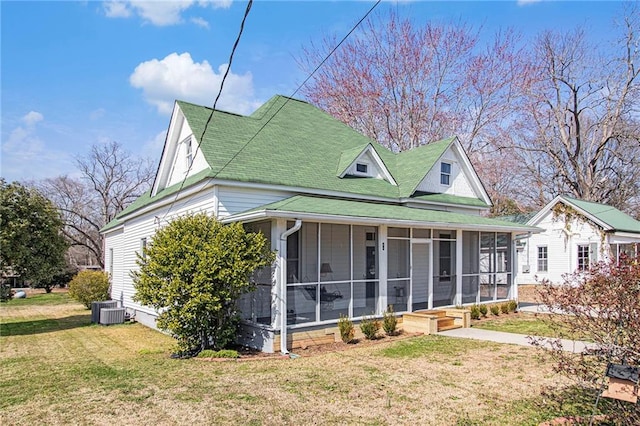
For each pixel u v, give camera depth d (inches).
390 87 1223.5
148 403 257.1
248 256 388.5
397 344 422.6
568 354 354.9
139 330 572.1
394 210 538.3
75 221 1669.5
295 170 534.9
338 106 1237.1
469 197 745.0
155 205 601.0
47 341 498.9
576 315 200.7
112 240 888.3
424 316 479.2
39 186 1632.6
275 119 645.3
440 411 236.7
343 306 469.1
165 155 614.2
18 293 1094.4
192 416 234.7
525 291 934.4
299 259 486.3
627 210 1309.1
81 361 385.1
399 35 1205.1
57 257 624.7
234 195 465.7
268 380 302.0
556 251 964.6
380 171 646.5
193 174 530.0
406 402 252.2
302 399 259.8
